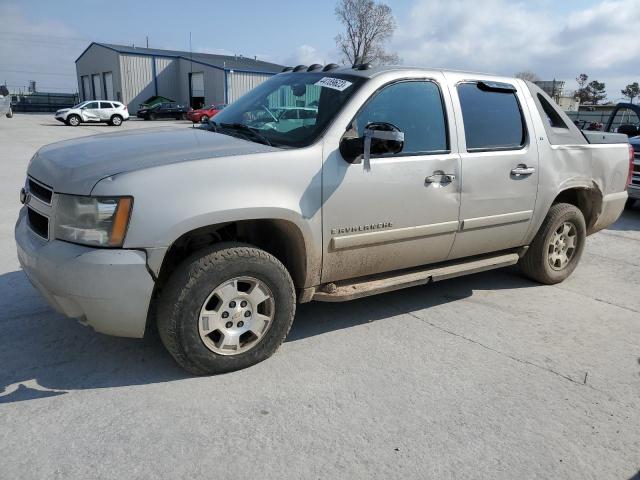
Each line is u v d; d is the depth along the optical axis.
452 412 2.99
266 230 3.53
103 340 3.62
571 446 2.76
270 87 4.21
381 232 3.65
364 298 4.64
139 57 52.41
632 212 9.59
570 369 3.55
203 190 2.93
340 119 3.44
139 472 2.41
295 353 3.57
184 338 3.03
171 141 3.38
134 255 2.80
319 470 2.48
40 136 22.83
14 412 2.80
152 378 3.18
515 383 3.34
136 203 2.77
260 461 2.52
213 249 3.06
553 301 4.79
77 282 2.79
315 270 3.49
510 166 4.30
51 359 3.36
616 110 10.11
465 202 4.05
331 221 3.42
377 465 2.54
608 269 5.87
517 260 4.77
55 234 2.92
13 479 2.33
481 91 4.24
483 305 4.61
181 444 2.61
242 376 3.25
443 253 4.15
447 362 3.56
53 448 2.54
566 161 4.79
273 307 3.31
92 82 58.81
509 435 2.82
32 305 4.13
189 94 54.41
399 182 3.65
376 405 3.02
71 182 2.86
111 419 2.77
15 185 9.54
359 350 3.66
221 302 3.11
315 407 2.97
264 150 3.22
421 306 4.52
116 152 3.13
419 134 3.80
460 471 2.53
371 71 3.74
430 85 3.92
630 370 3.58
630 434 2.88
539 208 4.66
